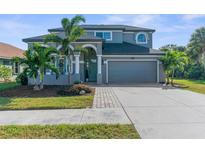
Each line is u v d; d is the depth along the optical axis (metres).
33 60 18.02
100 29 29.36
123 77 26.97
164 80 26.89
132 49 27.70
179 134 6.88
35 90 18.11
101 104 12.06
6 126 7.91
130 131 7.20
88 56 27.53
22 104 12.02
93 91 17.48
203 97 14.69
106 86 22.38
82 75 26.38
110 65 26.88
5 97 14.96
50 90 18.08
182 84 25.67
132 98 14.22
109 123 8.16
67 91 16.09
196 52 44.31
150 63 27.00
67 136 6.88
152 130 7.28
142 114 9.59
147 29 30.73
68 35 19.61
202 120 8.49
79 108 11.05
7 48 36.09
